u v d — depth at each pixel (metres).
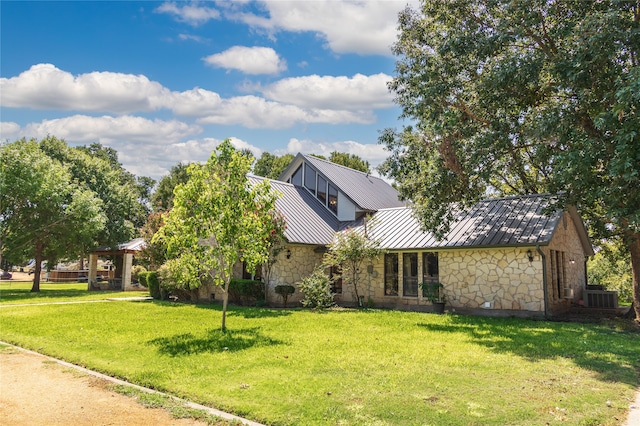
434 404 5.99
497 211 19.42
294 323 13.99
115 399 6.32
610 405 6.03
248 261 12.34
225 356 9.09
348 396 6.32
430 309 18.78
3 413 5.72
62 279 47.28
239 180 12.14
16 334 12.05
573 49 12.45
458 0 15.66
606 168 11.94
